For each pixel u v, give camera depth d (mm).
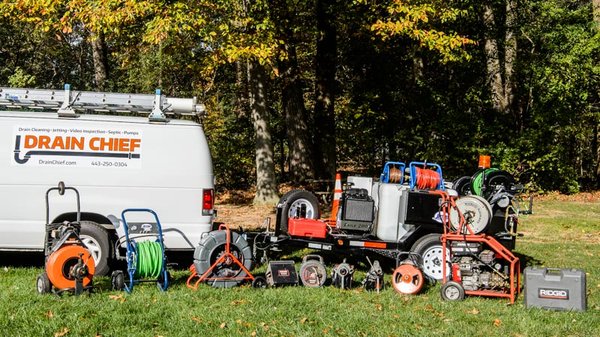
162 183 9109
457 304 7680
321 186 20844
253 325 6352
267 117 18578
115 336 5863
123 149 9047
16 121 8828
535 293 7625
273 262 8445
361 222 9570
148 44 17984
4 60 28062
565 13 24656
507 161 22656
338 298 7730
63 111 8992
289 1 17547
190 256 10648
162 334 5984
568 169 23812
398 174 9859
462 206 8500
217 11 15234
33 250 8773
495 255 8398
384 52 24547
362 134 24703
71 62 33656
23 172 8742
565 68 23297
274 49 15719
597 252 12273
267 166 18516
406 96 24156
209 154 9375
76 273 7207
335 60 22078
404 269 8250
